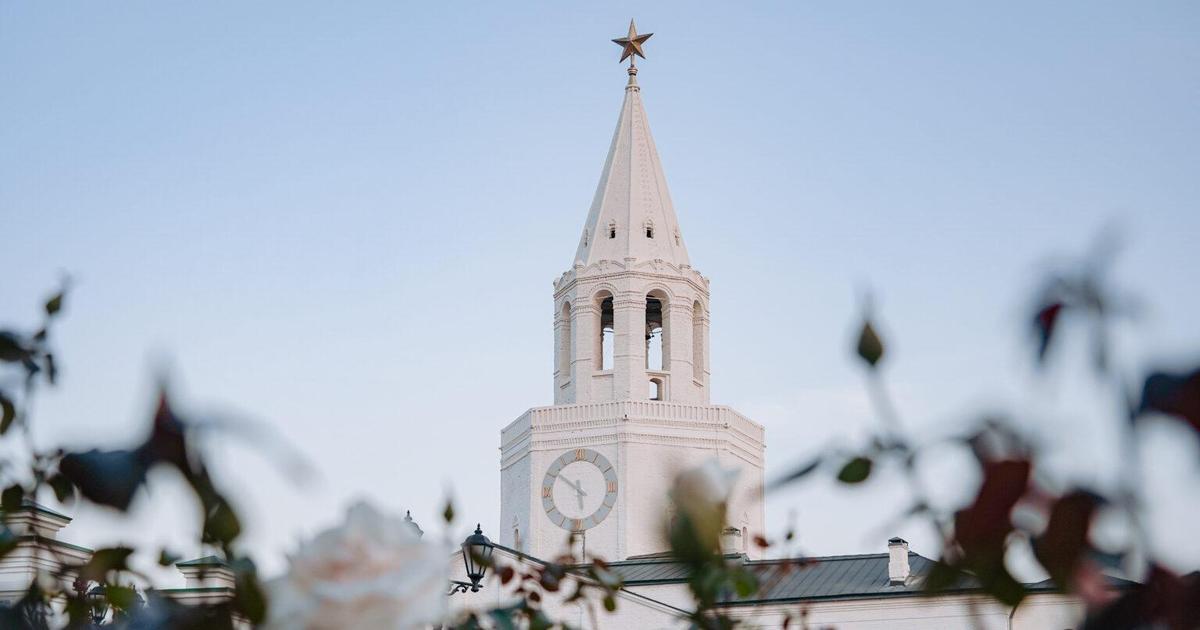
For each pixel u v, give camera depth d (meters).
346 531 3.07
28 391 4.25
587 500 73.81
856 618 50.41
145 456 2.80
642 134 83.19
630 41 85.56
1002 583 2.45
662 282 77.94
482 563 6.81
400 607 3.02
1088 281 2.13
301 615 3.02
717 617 5.54
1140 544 2.19
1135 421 2.05
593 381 76.75
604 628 51.56
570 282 78.94
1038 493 2.29
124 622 3.40
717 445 75.38
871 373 2.75
